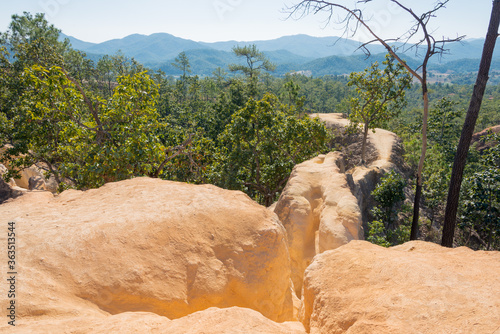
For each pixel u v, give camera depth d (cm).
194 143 2055
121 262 561
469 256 474
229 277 647
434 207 2825
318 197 1198
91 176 1505
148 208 731
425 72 1303
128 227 640
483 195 1391
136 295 529
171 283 578
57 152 1727
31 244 553
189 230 682
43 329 366
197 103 7456
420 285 386
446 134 4391
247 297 655
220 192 891
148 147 1547
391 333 319
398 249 557
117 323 393
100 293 502
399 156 3875
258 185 2825
